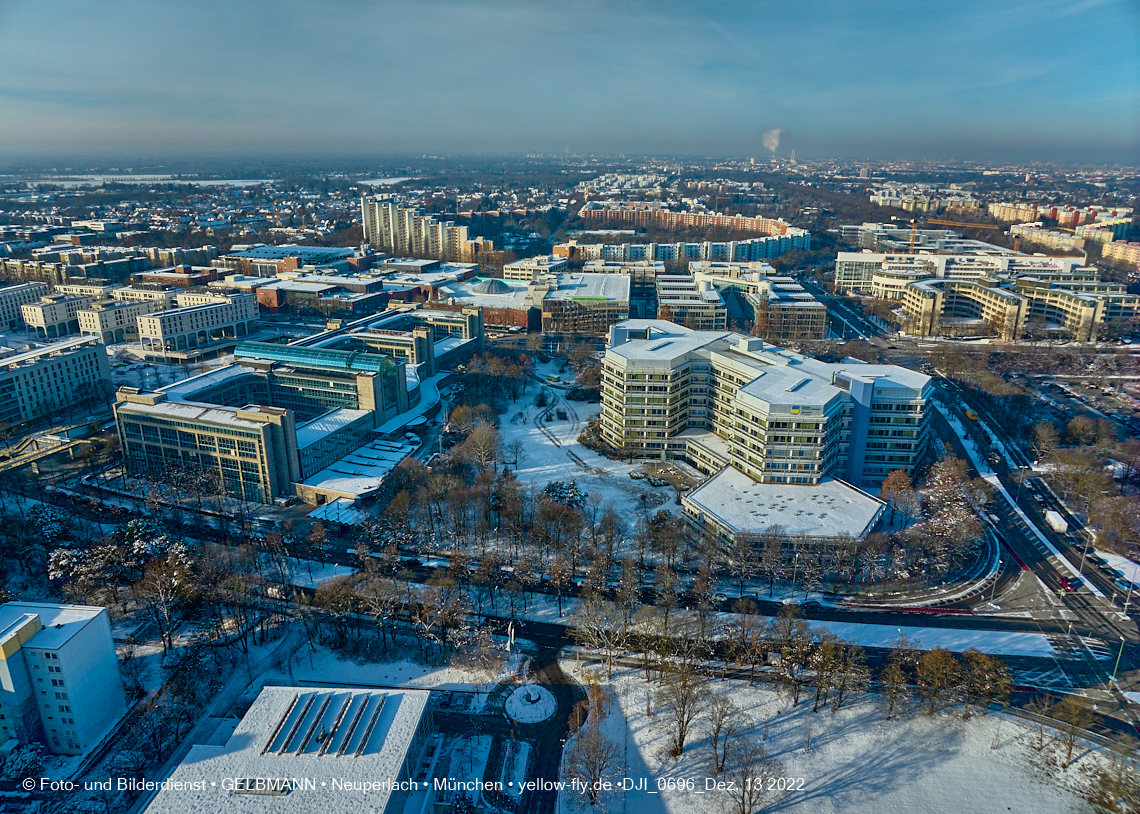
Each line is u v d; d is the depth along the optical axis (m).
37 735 180.50
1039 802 168.50
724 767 176.88
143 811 144.88
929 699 199.25
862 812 165.88
